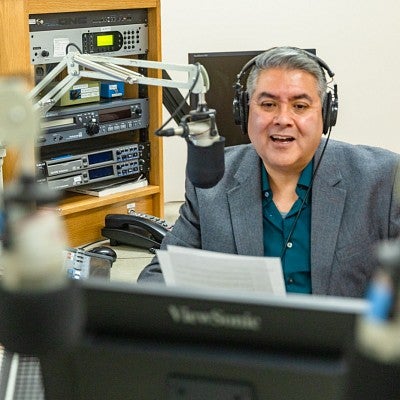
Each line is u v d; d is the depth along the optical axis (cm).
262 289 116
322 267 177
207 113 123
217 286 117
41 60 234
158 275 182
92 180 255
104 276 205
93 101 253
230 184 187
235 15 326
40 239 64
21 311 64
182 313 86
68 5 235
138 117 263
